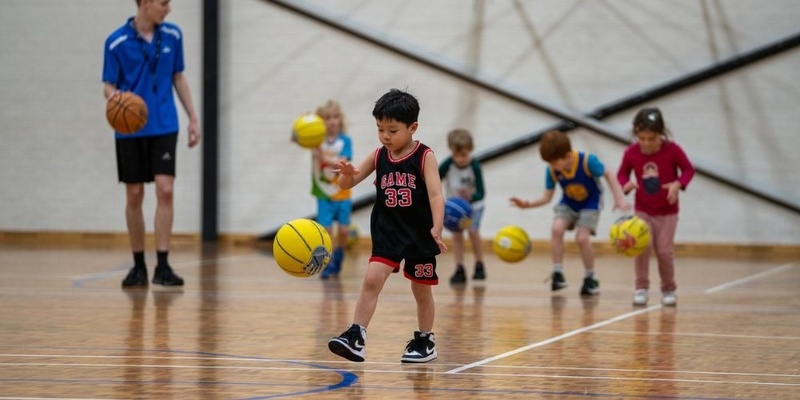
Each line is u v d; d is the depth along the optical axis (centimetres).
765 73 1638
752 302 896
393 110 522
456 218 1054
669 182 867
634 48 1664
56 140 1773
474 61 1700
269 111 1745
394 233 526
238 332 652
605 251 1680
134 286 961
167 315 739
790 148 1636
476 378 484
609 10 1670
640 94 1655
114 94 869
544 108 1675
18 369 499
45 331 645
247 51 1744
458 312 797
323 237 553
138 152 941
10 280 1024
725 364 533
